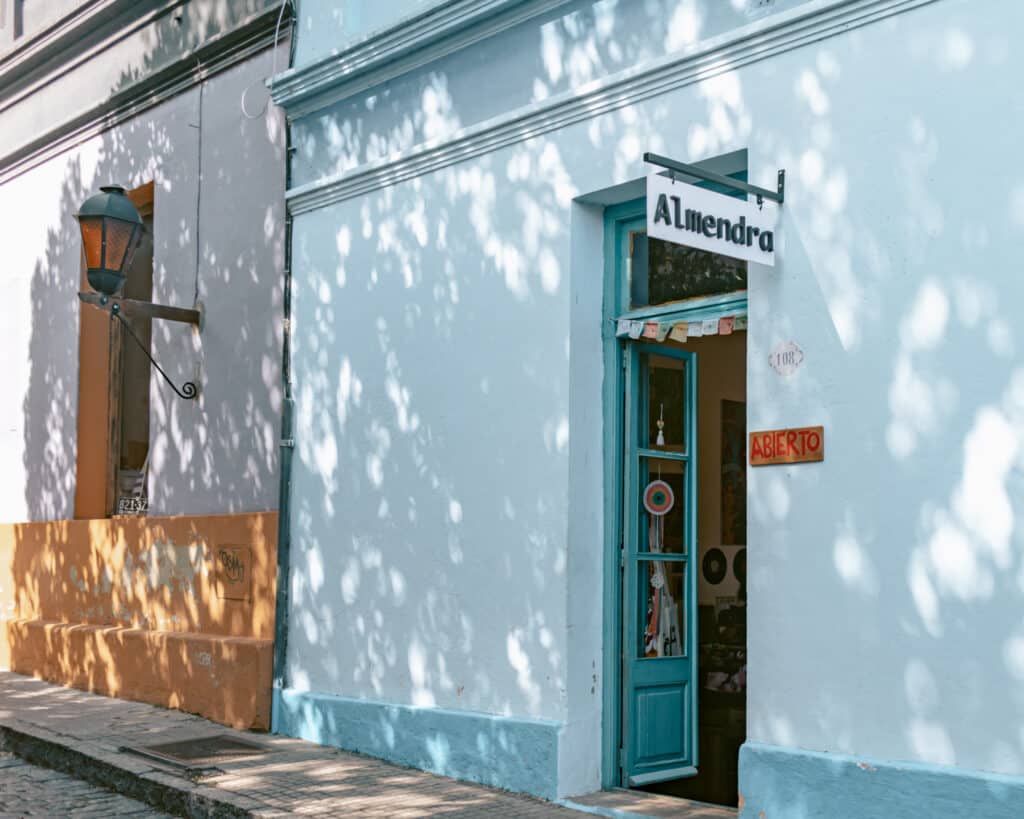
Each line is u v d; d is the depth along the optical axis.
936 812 5.27
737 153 6.34
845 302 5.80
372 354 8.54
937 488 5.41
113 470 12.23
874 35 5.77
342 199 8.91
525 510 7.30
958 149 5.44
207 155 10.62
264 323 9.73
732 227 5.83
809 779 5.72
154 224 11.28
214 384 10.26
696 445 7.66
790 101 6.08
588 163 7.08
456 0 7.85
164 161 11.23
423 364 8.12
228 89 10.40
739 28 6.27
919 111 5.58
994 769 5.14
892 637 5.51
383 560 8.30
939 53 5.53
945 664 5.33
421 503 8.04
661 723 7.30
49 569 12.41
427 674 7.88
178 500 10.62
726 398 10.27
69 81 12.85
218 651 9.47
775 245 6.10
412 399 8.19
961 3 5.46
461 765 7.46
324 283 9.03
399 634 8.12
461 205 7.92
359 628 8.44
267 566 9.30
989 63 5.36
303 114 9.35
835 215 5.87
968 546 5.28
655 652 7.32
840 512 5.74
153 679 10.24
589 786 6.98
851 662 5.65
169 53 11.17
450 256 7.98
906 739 5.44
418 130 8.37
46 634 11.91
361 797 6.90
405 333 8.28
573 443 7.09
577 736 6.95
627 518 7.20
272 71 9.87
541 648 7.11
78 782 7.99
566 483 7.06
